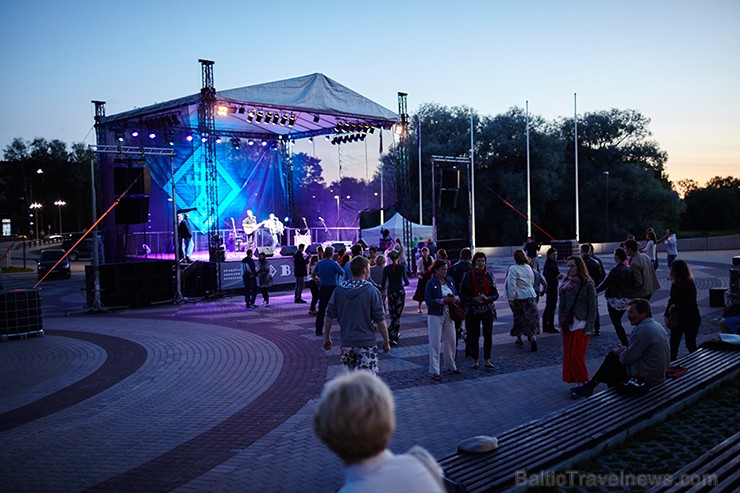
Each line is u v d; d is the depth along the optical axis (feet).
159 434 23.61
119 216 65.10
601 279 42.09
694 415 20.75
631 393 21.35
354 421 5.83
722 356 26.84
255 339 44.01
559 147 175.01
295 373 33.37
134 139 86.63
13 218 346.95
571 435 17.40
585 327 27.04
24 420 26.30
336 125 93.66
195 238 94.22
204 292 72.28
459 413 24.71
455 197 91.61
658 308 53.67
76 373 35.27
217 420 25.22
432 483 5.98
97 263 62.59
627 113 189.37
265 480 18.48
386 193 94.89
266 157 107.14
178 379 32.94
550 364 33.55
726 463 13.88
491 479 14.33
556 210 187.42
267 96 75.36
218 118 91.04
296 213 109.70
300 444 21.74
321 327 44.27
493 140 169.68
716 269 90.48
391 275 40.16
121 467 20.10
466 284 33.19
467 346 34.76
